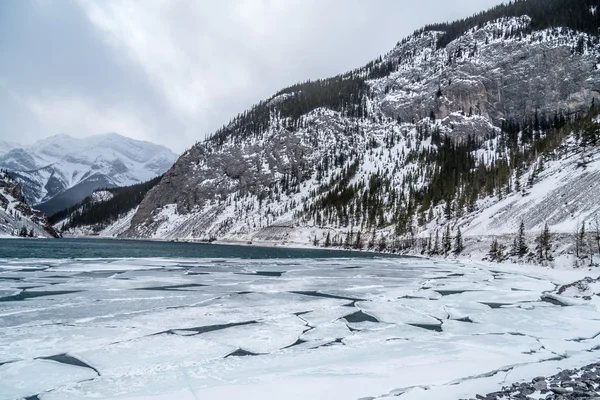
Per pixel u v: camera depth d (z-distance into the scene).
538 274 48.09
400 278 40.00
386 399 9.80
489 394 9.82
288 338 16.33
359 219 134.38
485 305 25.17
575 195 64.31
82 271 37.53
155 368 12.39
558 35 198.38
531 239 61.88
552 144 98.50
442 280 39.16
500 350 14.92
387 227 121.88
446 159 150.88
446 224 100.75
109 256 64.56
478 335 17.38
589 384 9.97
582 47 187.88
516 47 199.75
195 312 20.77
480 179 116.38
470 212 99.00
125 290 27.22
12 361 12.77
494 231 75.62
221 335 16.53
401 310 22.97
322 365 12.91
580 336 17.52
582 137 85.31
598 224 52.06
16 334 15.76
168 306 22.20
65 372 11.84
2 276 32.25
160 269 42.25
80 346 14.48
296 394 10.16
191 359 13.37
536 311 23.06
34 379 11.22
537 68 188.62
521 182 92.50
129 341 15.26
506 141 158.62
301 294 27.94
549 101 180.12
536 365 13.02
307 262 59.97
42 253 64.62
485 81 198.12
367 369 12.43
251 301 24.52
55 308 20.73
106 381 11.12
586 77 178.25
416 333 17.66
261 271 43.72
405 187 143.25
